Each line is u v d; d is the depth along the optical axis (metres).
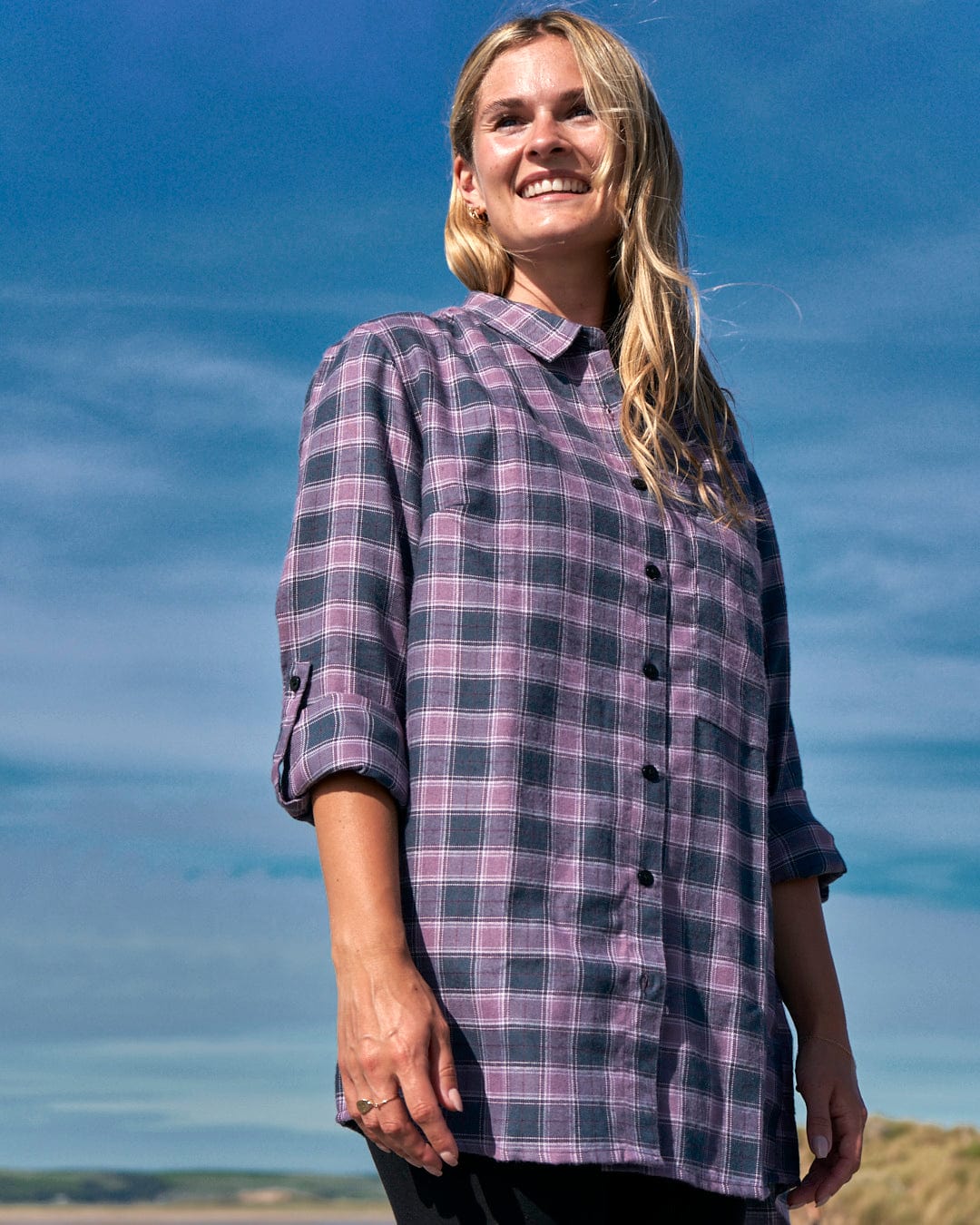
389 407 1.68
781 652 2.01
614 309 2.05
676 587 1.68
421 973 1.46
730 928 1.60
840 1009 1.90
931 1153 6.89
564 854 1.50
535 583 1.57
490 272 2.07
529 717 1.52
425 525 1.61
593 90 1.94
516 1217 1.41
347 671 1.54
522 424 1.67
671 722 1.62
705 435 1.92
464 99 2.04
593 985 1.46
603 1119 1.43
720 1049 1.56
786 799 1.97
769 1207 1.68
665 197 1.97
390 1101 1.36
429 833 1.50
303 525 1.63
